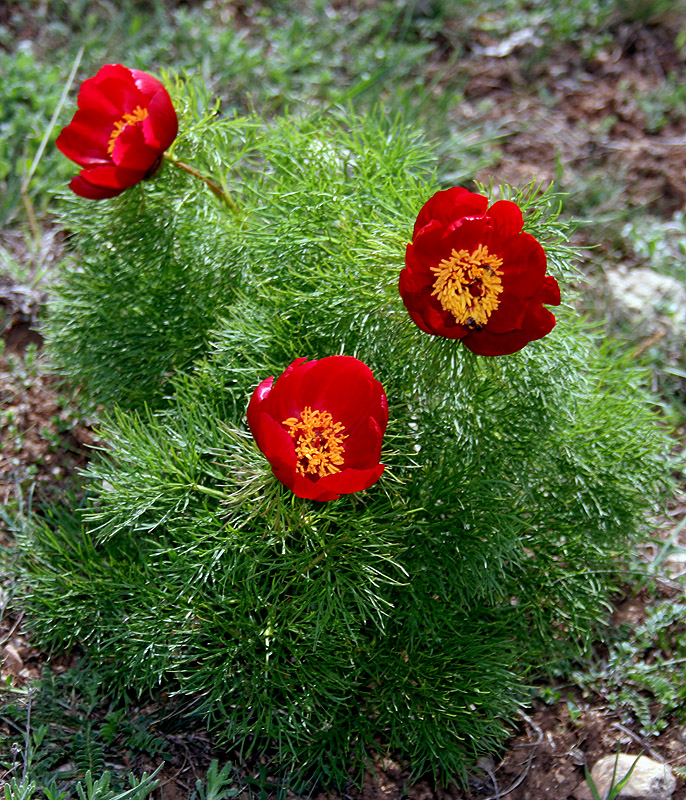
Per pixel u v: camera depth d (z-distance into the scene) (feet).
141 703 2.72
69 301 3.02
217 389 2.76
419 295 2.41
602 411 2.85
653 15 4.24
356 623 2.62
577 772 2.68
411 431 2.68
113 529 2.69
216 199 2.97
